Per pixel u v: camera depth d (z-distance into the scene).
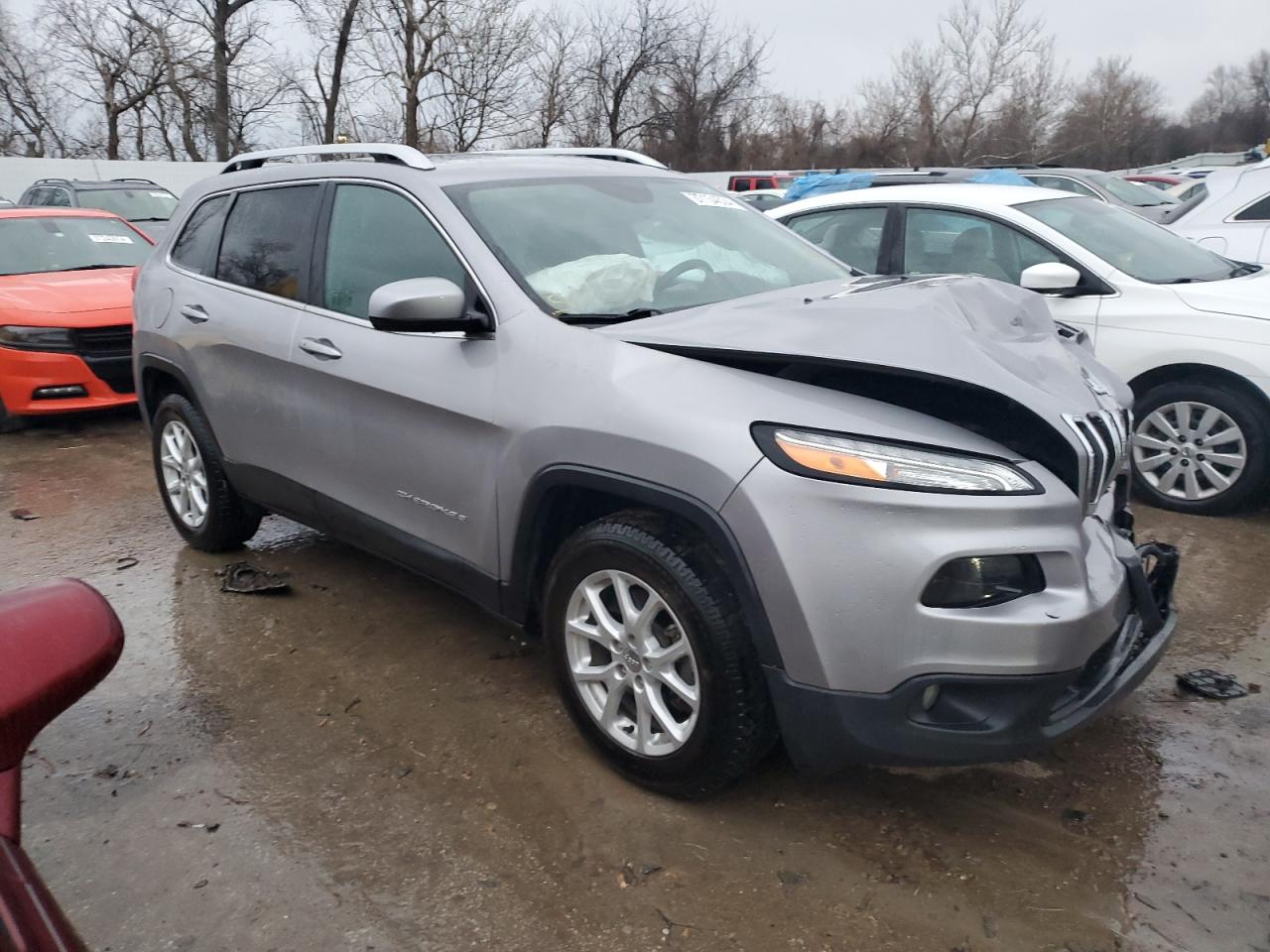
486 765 3.20
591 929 2.51
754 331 2.85
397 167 3.81
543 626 3.22
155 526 5.56
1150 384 5.41
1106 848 2.76
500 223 3.50
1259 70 59.12
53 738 3.42
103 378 7.50
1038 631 2.44
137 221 14.58
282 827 2.93
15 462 6.94
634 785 3.06
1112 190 13.78
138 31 30.81
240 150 30.86
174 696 3.68
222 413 4.47
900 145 34.06
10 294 7.61
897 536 2.44
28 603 1.68
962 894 2.60
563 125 32.81
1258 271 5.96
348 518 3.88
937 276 3.53
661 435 2.69
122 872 2.76
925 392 2.67
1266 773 3.09
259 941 2.50
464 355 3.28
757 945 2.45
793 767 3.14
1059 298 5.62
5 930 1.39
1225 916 2.51
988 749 2.51
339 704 3.59
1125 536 3.19
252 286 4.31
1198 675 3.66
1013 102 33.25
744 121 34.94
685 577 2.70
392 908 2.60
